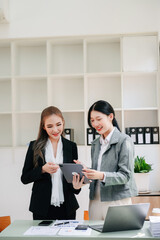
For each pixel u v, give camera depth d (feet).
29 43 13.99
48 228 6.97
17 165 13.39
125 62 13.14
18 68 14.30
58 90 14.29
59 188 8.32
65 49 14.29
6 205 13.43
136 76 13.97
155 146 12.85
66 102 14.24
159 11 12.96
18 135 14.07
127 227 6.79
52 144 8.79
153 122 13.84
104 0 13.15
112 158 7.70
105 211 7.66
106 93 14.08
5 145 14.30
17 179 13.41
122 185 7.55
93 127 8.23
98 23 13.15
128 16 13.07
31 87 14.40
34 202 8.14
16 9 13.47
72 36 13.33
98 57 14.15
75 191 8.41
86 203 13.07
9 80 14.14
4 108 14.42
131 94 13.99
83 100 14.15
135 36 13.20
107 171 7.72
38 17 13.39
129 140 7.72
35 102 14.37
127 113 13.91
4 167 13.47
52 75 13.34
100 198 7.71
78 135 14.05
